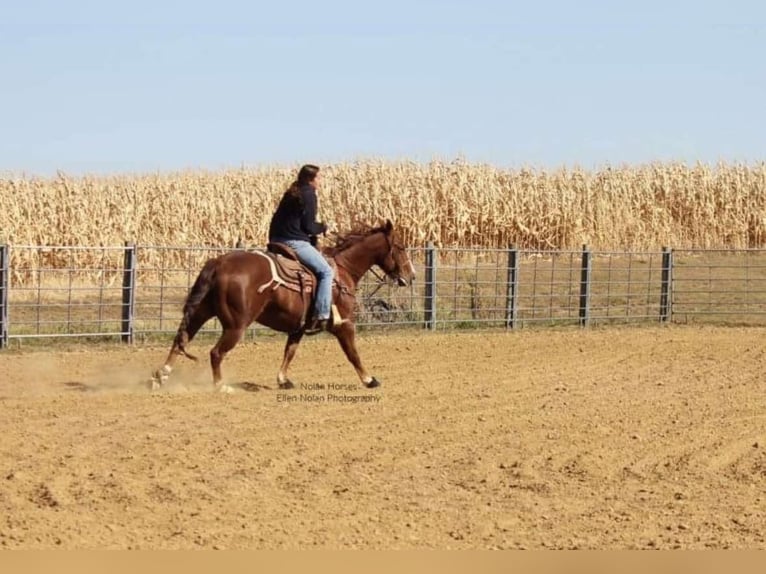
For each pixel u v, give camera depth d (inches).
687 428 517.0
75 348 784.3
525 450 465.4
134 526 343.3
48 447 448.5
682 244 1694.1
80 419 510.3
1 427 488.1
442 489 401.1
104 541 325.4
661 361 756.6
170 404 553.0
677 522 363.9
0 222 1250.6
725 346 844.0
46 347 784.3
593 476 425.4
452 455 454.3
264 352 771.4
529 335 908.6
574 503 386.3
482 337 887.1
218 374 584.4
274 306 585.9
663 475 429.7
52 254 1232.8
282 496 386.0
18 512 353.7
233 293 571.5
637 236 1633.9
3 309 776.9
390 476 418.6
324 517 360.2
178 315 964.6
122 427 493.0
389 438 483.2
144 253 1254.9
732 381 667.4
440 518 362.6
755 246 1721.2
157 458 434.0
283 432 490.3
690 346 841.5
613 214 1621.6
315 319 595.2
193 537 332.8
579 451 466.0
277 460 437.4
